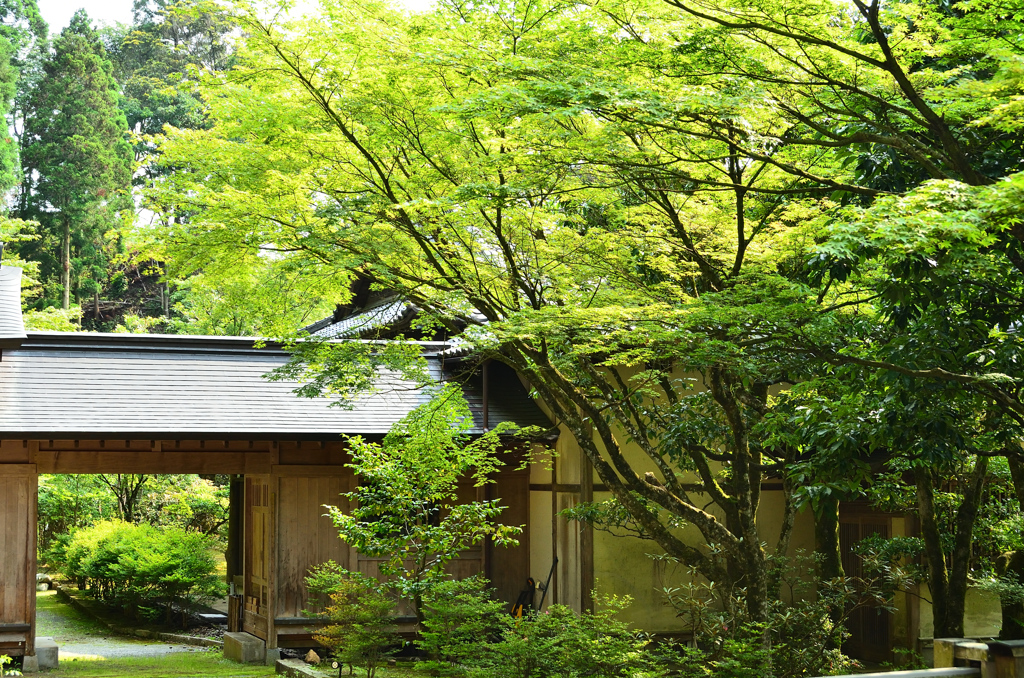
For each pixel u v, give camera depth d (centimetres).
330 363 927
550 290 916
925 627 1287
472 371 1027
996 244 655
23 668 1232
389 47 731
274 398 1419
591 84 604
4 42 3850
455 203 738
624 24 678
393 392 1478
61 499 2316
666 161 741
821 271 603
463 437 1104
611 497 1331
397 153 833
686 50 601
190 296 2720
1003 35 580
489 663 820
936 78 641
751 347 740
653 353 831
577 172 739
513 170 744
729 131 684
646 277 929
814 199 879
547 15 708
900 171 687
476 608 900
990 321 680
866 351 732
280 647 1345
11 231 2841
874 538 1148
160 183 839
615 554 1335
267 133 800
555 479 1423
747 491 897
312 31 732
